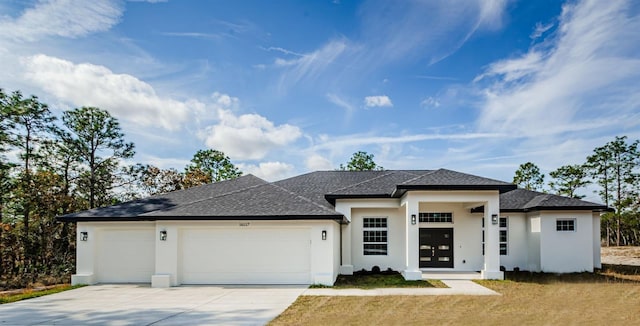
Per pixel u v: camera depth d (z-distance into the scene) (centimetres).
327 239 1598
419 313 1039
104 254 1733
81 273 1697
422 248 2084
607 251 3547
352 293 1365
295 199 1759
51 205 2669
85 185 3122
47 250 2575
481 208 2038
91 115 3162
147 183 3484
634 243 5116
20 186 2592
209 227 1644
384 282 1648
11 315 1058
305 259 1620
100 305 1185
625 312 1054
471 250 2055
